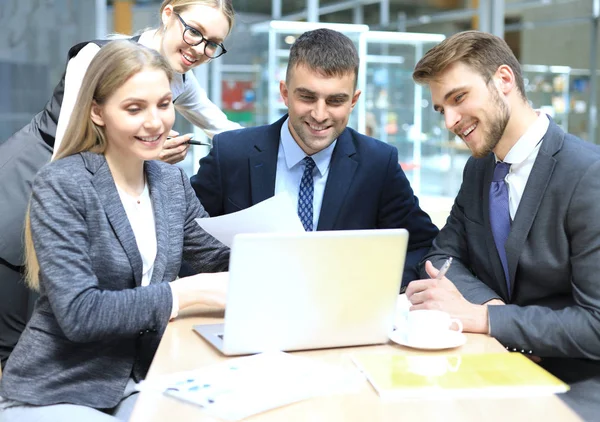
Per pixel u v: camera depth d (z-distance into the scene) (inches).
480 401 47.5
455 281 77.7
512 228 72.9
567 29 261.6
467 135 72.7
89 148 68.6
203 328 63.0
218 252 79.0
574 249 68.4
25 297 92.1
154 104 66.4
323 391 48.7
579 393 69.0
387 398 47.6
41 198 64.3
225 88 226.4
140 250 69.8
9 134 178.1
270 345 57.3
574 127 267.3
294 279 55.8
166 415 44.9
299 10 241.4
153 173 73.2
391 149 93.4
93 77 66.5
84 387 64.6
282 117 93.7
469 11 254.1
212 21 96.8
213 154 94.2
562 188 69.5
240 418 44.3
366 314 58.9
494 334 63.7
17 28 177.8
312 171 90.2
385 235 56.6
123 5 186.9
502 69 71.0
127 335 63.5
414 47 235.8
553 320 63.9
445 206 122.6
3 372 65.6
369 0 247.3
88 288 62.2
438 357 55.4
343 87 81.2
